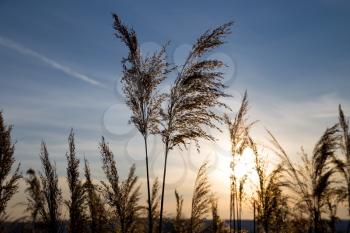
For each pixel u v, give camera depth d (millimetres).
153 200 16391
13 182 14227
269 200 12062
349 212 9047
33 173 15328
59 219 15148
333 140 9305
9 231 14281
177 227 16859
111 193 16172
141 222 16469
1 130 14203
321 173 9328
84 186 15711
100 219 15930
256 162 12773
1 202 14008
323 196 9188
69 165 15578
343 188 9055
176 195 17297
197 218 16094
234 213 13500
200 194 15859
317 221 9234
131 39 10586
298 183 9641
